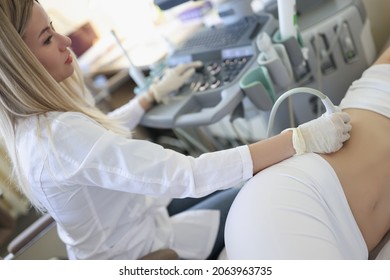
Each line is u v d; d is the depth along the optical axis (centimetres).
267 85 101
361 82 79
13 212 208
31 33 67
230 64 117
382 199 67
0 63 63
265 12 125
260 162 67
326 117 68
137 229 91
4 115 70
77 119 69
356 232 63
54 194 74
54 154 67
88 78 178
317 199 60
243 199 64
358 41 114
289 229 56
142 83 135
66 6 168
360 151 67
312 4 123
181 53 134
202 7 148
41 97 69
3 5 61
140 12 155
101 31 178
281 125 132
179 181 67
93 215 81
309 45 111
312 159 65
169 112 113
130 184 67
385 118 71
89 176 68
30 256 113
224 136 178
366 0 124
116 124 91
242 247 58
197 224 104
